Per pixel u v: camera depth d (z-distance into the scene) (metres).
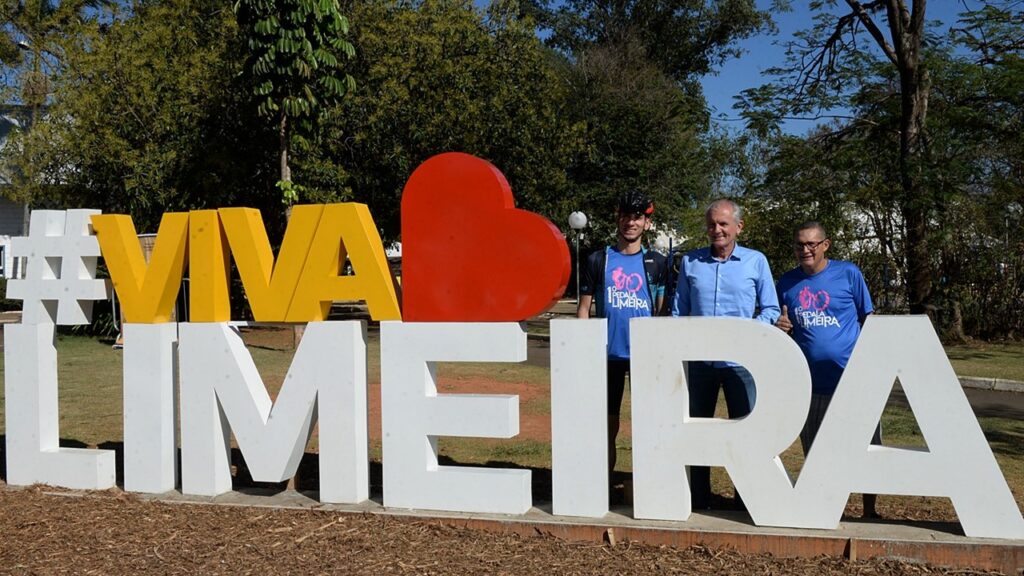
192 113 17.67
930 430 4.25
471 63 19.19
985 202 17.11
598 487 4.71
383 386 5.03
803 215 16.91
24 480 5.81
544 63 21.45
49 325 5.90
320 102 14.11
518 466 6.44
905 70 16.64
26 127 25.62
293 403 5.19
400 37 18.73
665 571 4.07
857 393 4.34
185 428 5.42
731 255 4.81
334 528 4.75
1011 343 17.61
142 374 5.52
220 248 5.41
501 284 4.80
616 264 5.13
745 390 4.72
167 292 5.52
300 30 13.19
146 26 19.27
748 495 4.48
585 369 4.71
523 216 4.75
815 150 18.27
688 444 4.57
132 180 17.06
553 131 20.75
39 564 4.29
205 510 5.14
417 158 18.75
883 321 4.31
